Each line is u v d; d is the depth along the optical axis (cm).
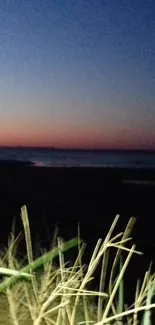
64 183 3922
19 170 5097
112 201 2716
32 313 144
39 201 2580
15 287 165
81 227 1491
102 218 1870
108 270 493
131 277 601
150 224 1692
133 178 4525
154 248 1099
